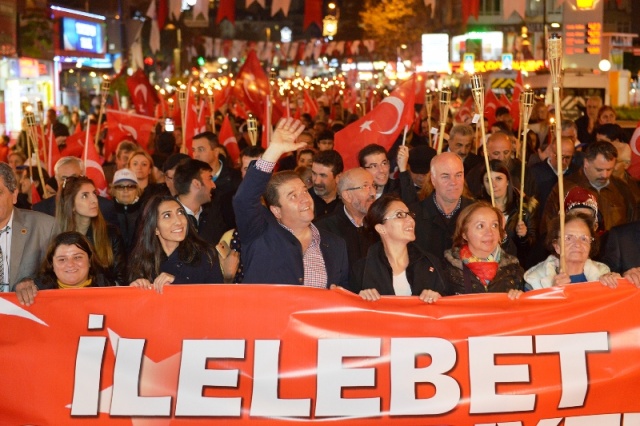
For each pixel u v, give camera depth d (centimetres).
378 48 5362
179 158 970
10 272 681
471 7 2291
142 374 614
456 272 653
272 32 7500
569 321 620
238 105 2477
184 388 612
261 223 667
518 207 889
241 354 614
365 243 785
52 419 611
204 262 688
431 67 3772
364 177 777
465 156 1177
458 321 617
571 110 2680
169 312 618
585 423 621
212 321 616
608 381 617
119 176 931
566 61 2831
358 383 613
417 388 614
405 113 1102
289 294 617
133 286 620
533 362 616
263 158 641
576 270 675
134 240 794
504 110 1809
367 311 617
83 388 612
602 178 929
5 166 662
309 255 673
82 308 618
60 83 3731
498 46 4603
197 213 893
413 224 647
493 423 615
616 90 3416
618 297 622
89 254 656
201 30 6197
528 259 847
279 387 612
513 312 618
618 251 720
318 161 937
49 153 1234
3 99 2997
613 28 4244
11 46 3039
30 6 3231
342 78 5116
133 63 4284
